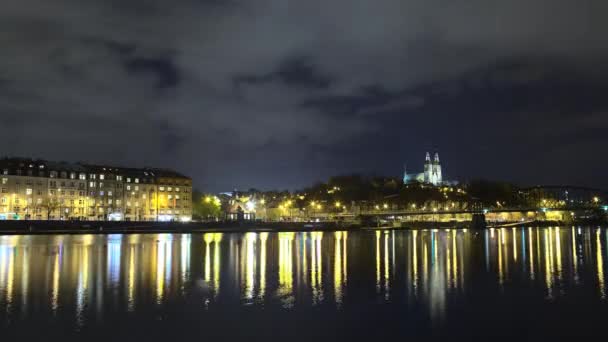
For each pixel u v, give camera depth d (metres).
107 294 56.06
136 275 69.50
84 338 40.16
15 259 86.50
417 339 40.94
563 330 43.38
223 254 100.44
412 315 47.81
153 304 51.47
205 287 60.84
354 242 147.25
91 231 178.12
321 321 45.69
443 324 44.97
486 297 55.78
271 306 51.16
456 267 81.44
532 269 79.31
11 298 53.53
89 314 47.12
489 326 44.28
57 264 80.19
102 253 98.88
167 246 119.38
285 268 78.81
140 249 109.38
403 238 174.50
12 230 168.88
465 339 40.97
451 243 144.12
